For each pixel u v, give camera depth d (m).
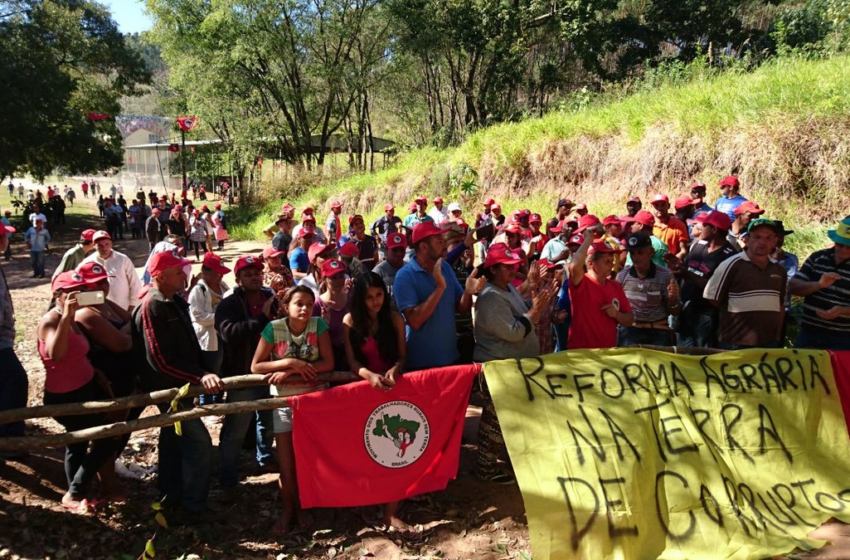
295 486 4.55
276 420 4.51
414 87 34.84
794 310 7.68
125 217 33.69
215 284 6.09
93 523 4.44
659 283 5.86
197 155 40.09
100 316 4.61
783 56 15.74
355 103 35.84
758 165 11.49
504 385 4.48
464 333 6.52
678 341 6.83
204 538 4.35
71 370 4.55
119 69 41.78
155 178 66.81
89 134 35.38
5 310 4.98
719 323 5.60
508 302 4.82
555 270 5.66
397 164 25.81
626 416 4.46
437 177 19.88
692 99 13.74
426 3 29.62
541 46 34.97
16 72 30.45
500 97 32.56
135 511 4.67
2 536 4.11
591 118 16.19
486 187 17.86
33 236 18.48
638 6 36.22
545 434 4.35
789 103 11.68
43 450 5.45
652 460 4.36
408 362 4.93
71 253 7.18
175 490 4.72
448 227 6.65
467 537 4.39
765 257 5.25
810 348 5.26
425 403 4.54
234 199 44.38
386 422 4.49
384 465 4.49
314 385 4.55
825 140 10.86
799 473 4.54
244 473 5.47
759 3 35.53
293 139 34.47
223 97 33.41
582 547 4.06
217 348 6.06
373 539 4.34
